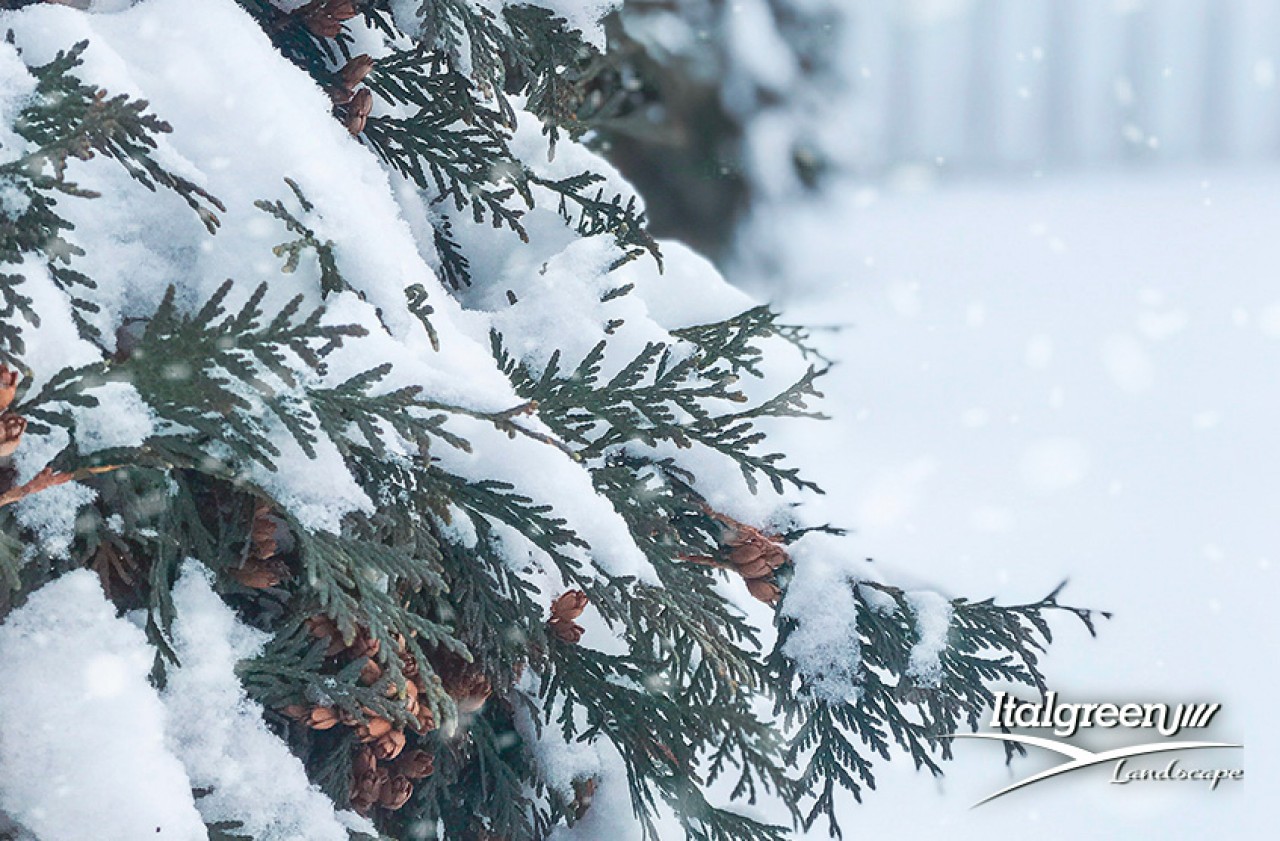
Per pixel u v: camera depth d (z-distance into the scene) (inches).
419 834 43.4
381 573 40.9
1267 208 242.8
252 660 41.2
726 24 80.9
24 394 39.4
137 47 41.6
